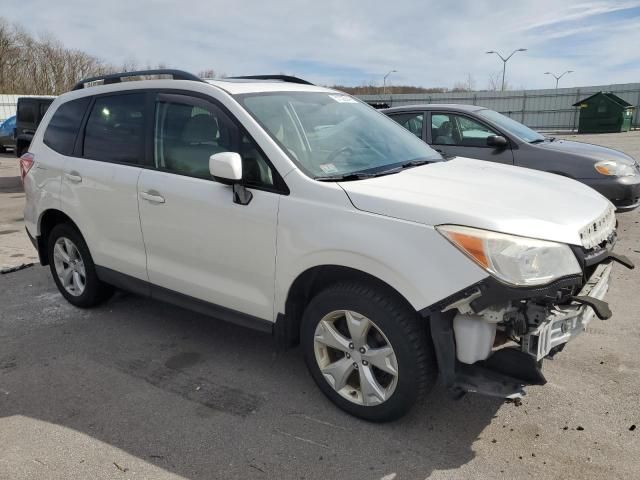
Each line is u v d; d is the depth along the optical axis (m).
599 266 2.87
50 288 5.22
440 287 2.47
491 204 2.67
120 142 3.93
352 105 4.04
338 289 2.87
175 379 3.49
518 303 2.49
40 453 2.76
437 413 3.06
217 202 3.23
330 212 2.80
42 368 3.66
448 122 7.18
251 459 2.70
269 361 3.72
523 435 2.86
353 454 2.72
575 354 3.70
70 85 49.53
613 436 2.83
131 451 2.77
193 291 3.54
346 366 2.96
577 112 37.44
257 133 3.14
